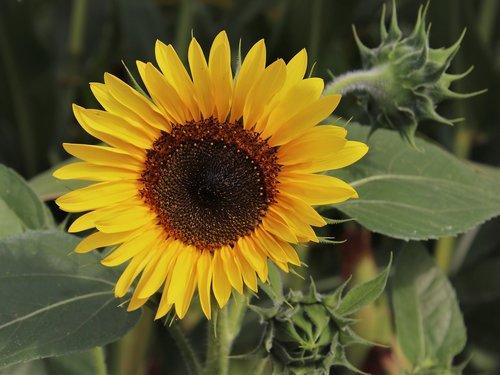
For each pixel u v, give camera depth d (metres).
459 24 1.10
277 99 0.71
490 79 1.11
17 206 0.82
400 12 1.18
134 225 0.72
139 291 0.72
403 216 0.83
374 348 0.97
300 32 1.09
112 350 1.04
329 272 1.10
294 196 0.71
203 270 0.72
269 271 0.72
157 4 1.28
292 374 0.72
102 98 0.71
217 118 0.73
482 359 1.09
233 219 0.72
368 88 0.79
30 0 1.19
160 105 0.72
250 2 1.16
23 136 1.19
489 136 1.15
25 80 1.18
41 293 0.77
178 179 0.73
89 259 0.79
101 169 0.73
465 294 1.10
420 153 0.86
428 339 0.89
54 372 0.92
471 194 0.84
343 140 0.69
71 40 1.20
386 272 0.72
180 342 0.79
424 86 0.77
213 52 0.70
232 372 1.01
